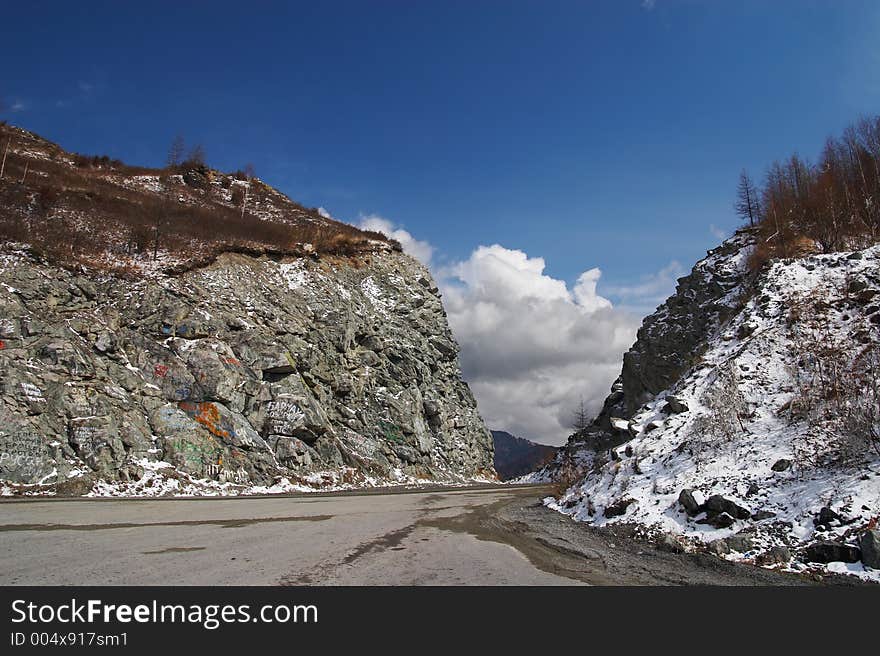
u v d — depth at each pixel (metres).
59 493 19.92
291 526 13.19
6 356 22.88
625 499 14.41
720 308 31.91
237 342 31.88
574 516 16.83
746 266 33.81
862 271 20.70
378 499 23.59
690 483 13.46
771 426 14.58
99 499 19.09
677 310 37.69
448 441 50.66
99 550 9.05
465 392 59.66
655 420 19.48
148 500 19.47
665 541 10.87
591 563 9.31
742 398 16.55
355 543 10.75
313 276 42.75
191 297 32.09
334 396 38.75
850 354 16.16
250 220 53.47
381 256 55.25
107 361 26.31
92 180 50.09
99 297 29.41
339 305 42.44
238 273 37.00
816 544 8.66
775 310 21.56
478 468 55.47
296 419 31.50
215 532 11.70
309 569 8.07
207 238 40.75
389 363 46.03
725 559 9.30
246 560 8.58
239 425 28.27
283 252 42.59
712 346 22.86
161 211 42.47
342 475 32.94
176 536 10.91
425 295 56.91
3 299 24.94
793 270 23.81
